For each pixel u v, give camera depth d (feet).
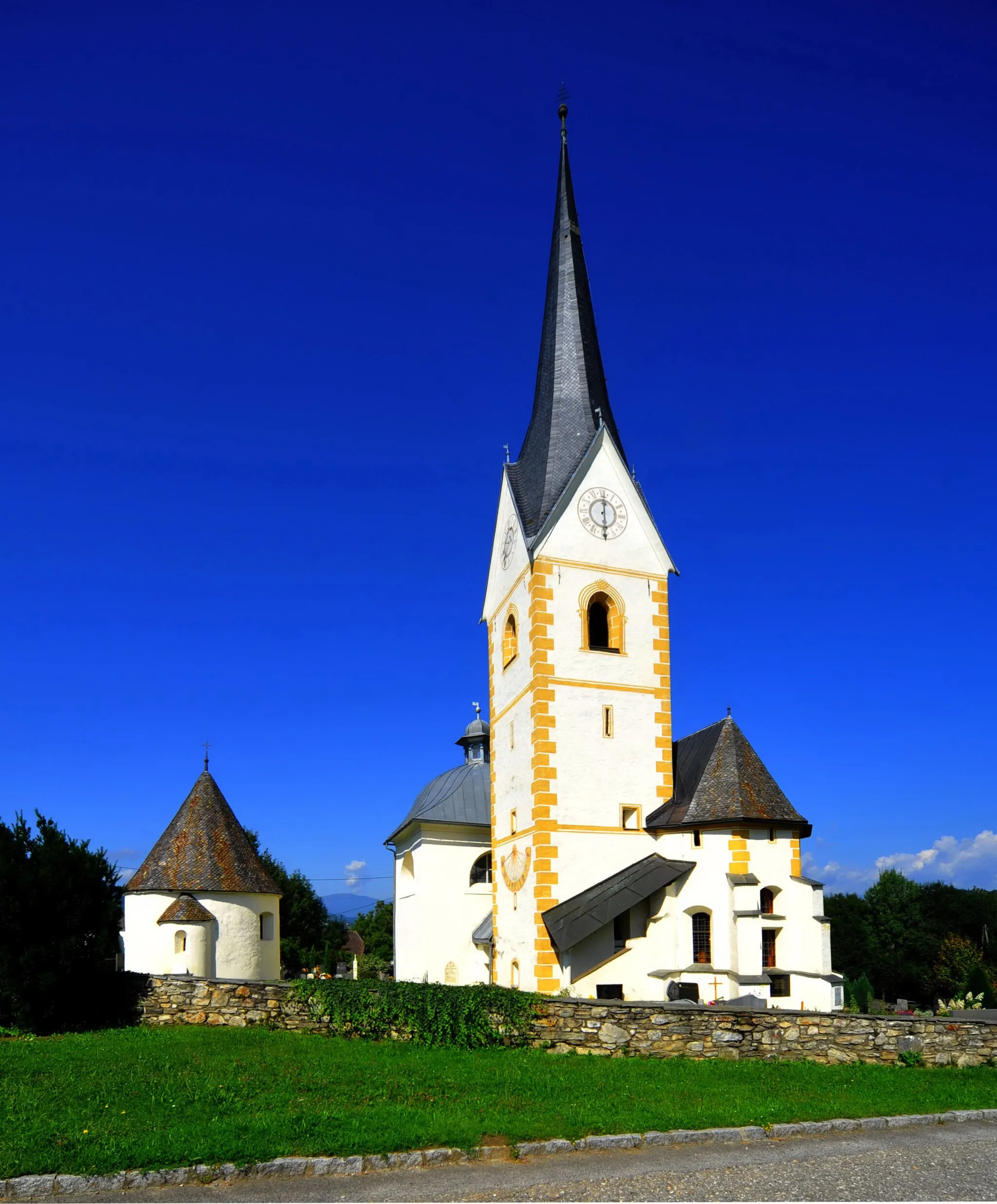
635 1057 76.13
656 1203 44.21
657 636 134.31
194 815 157.38
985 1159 51.90
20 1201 43.88
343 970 305.12
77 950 89.45
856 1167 49.98
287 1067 68.39
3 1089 59.67
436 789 169.99
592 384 145.69
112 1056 71.72
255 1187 45.68
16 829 92.48
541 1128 53.72
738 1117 57.00
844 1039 76.43
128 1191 44.98
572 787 124.47
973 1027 77.15
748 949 107.96
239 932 152.05
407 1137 50.80
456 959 155.02
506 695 140.36
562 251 153.89
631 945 115.75
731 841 112.27
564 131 159.33
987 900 331.77
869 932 332.19
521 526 137.49
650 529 137.90
